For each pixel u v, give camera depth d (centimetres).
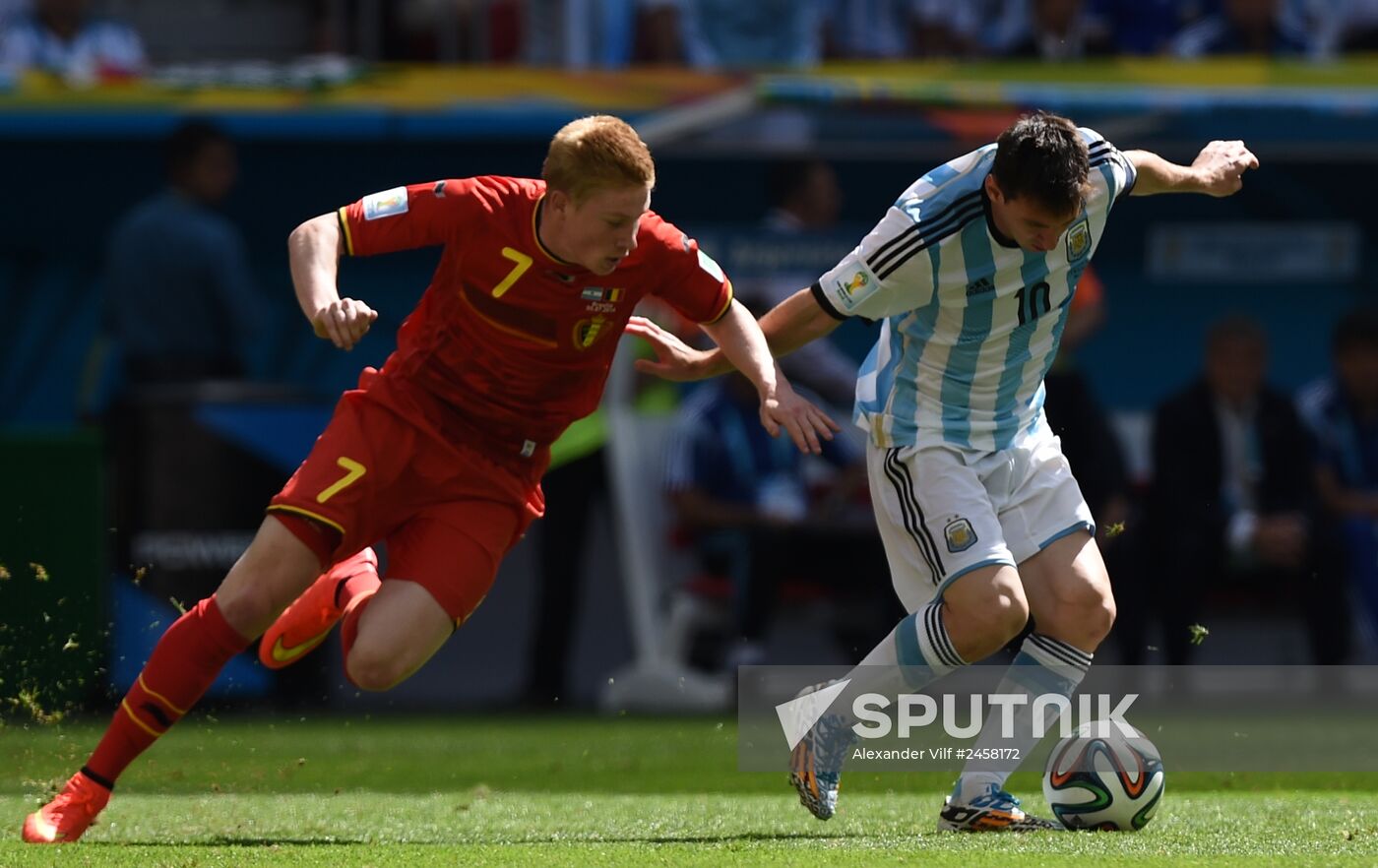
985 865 1284
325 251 1445
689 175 3766
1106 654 3562
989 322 1546
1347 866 1287
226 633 1473
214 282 3494
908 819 1697
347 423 1508
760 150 3606
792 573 3516
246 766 2309
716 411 3425
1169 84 3675
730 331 1541
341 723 3047
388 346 3797
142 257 3469
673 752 2550
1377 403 3631
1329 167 3941
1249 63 3675
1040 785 2102
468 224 1461
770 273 3619
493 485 1525
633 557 3497
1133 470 3800
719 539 3409
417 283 3797
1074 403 3347
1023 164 1455
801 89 3588
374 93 3559
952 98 3622
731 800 1894
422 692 3703
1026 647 1594
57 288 3788
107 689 3134
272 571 1468
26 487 3159
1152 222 3959
